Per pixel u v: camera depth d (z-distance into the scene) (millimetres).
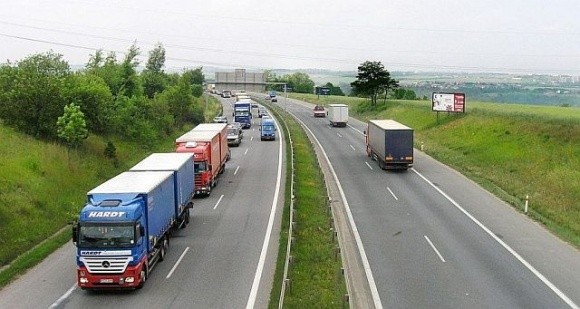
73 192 36500
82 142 44875
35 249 26281
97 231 20797
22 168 34875
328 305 19438
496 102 93500
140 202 21969
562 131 47938
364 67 100938
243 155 56656
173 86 82688
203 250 26453
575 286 21859
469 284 22078
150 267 23125
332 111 86188
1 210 29078
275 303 19328
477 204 35969
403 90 134000
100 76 61188
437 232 29641
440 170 48219
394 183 42656
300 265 23859
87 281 20797
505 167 46812
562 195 36938
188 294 20922
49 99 42594
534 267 24141
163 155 32906
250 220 31812
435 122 72812
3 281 22219
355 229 30281
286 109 117812
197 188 37375
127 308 19656
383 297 20766
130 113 56031
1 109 42344
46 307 19859
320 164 51250
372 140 53312
